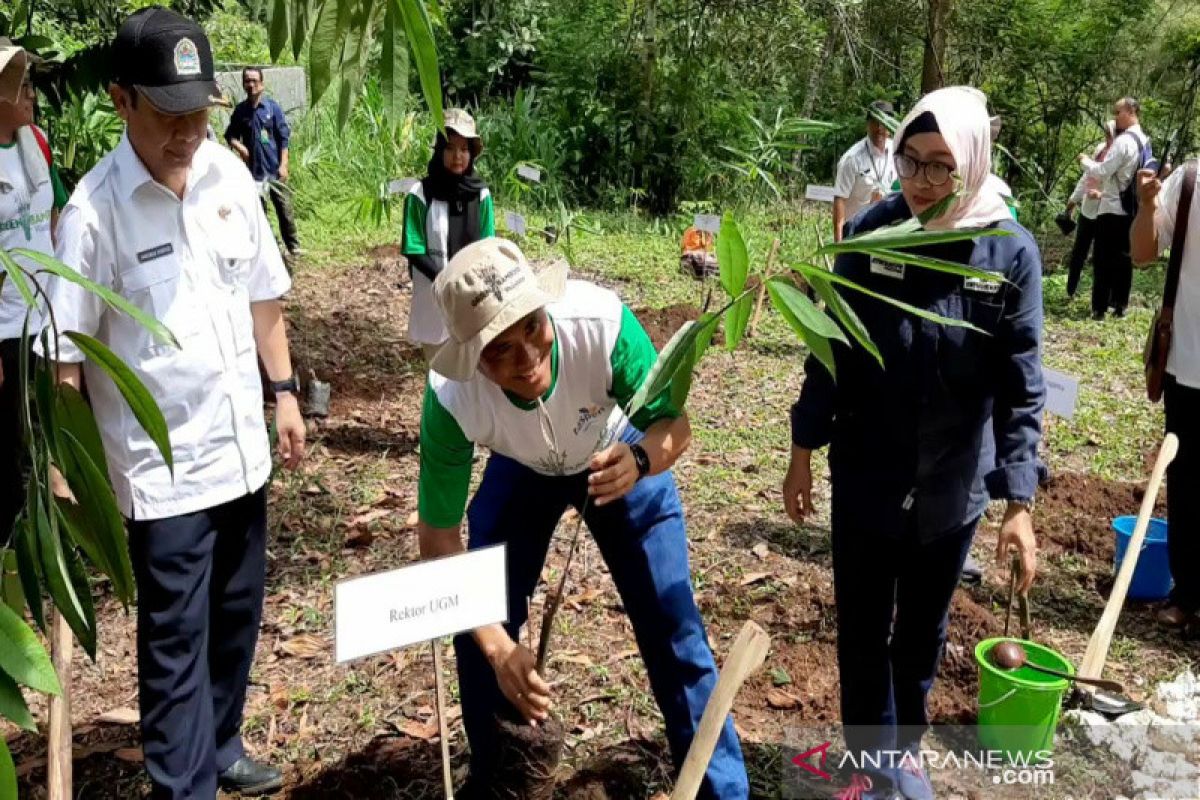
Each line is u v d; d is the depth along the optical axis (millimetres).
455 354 2119
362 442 5871
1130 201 8875
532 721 2406
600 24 13672
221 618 2963
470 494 5164
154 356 2602
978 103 2475
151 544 2654
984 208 2553
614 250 10578
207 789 2799
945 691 3666
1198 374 3898
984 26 13414
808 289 7246
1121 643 3990
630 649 3830
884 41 14414
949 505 2680
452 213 5418
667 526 2623
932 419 2613
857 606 2850
